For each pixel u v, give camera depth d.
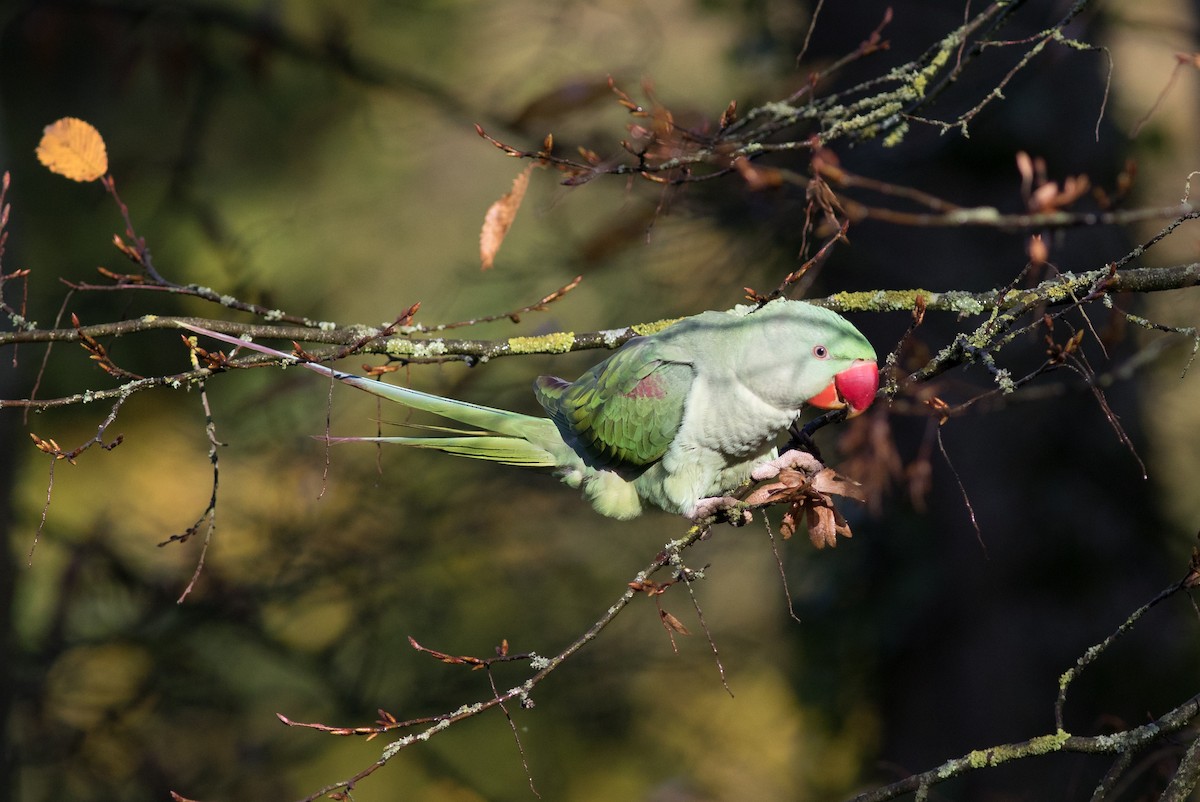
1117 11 10.45
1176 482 11.24
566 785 14.15
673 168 6.09
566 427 7.30
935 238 10.84
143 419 14.44
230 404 13.81
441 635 13.30
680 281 10.38
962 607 11.44
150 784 12.35
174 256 14.19
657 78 11.62
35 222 14.34
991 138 10.82
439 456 12.79
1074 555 10.93
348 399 12.60
